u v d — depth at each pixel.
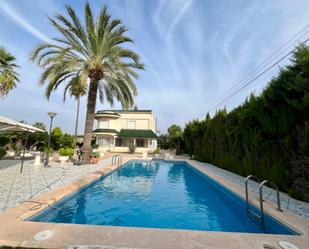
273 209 5.53
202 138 21.42
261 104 9.07
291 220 4.72
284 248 3.39
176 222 5.64
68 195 6.66
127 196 8.17
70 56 13.71
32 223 4.02
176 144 35.31
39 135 23.92
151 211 6.48
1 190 6.63
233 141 13.40
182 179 12.64
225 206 7.20
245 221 5.78
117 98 16.88
